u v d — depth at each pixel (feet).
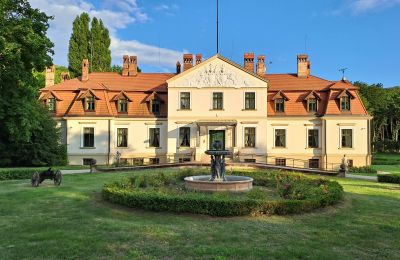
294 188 49.80
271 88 135.33
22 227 34.60
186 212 39.55
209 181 55.93
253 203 38.93
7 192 55.47
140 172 87.10
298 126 130.52
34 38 78.07
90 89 130.11
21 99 81.97
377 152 247.91
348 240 31.40
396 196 59.16
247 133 128.47
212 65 128.98
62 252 27.30
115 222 36.29
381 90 265.13
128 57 145.48
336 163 126.82
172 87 128.98
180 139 128.57
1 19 73.72
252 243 29.89
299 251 27.86
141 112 132.67
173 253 27.30
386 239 31.94
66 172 91.30
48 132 114.01
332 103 128.47
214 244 29.50
